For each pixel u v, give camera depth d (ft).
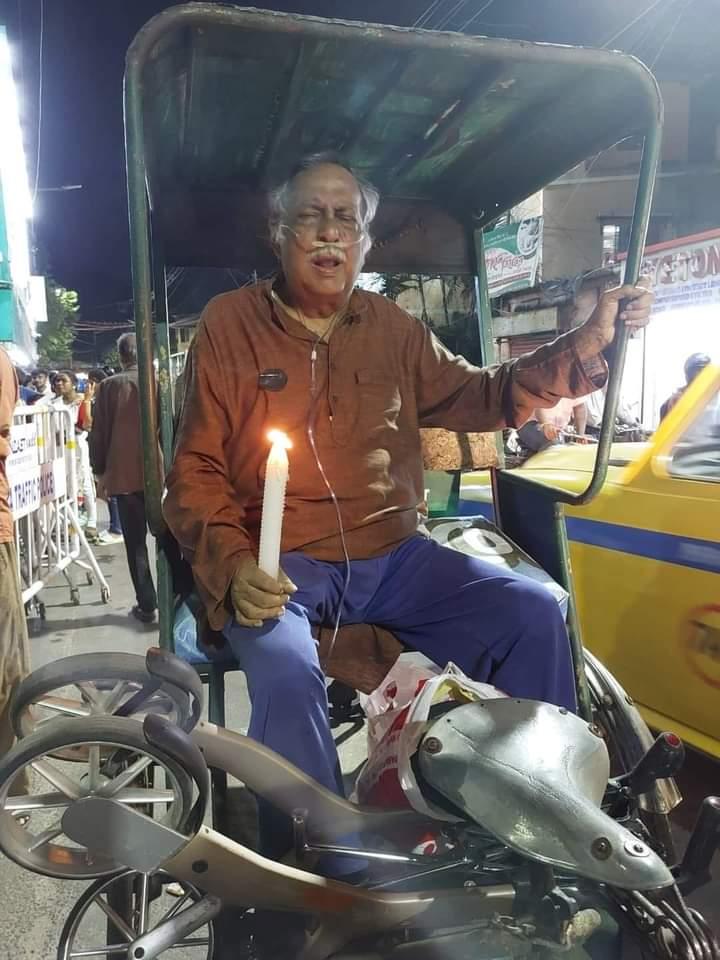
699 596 8.57
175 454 6.87
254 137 7.77
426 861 5.12
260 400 6.85
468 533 8.39
